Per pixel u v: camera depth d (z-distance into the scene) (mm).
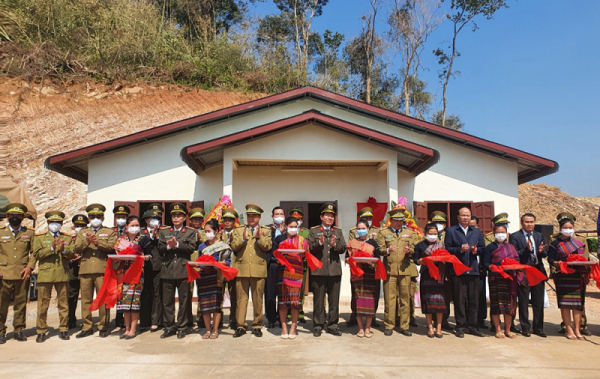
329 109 11344
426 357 5473
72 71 23438
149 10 29031
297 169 10867
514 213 10867
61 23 24500
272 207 10781
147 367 5109
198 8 35406
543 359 5418
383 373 4844
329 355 5551
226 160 9352
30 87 22047
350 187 10938
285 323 6516
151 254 7078
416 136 11172
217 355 5574
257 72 29609
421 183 11031
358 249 6645
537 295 6797
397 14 33000
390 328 6754
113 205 10352
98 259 6887
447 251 6570
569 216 6766
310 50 38000
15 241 6539
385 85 35375
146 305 7207
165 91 24703
